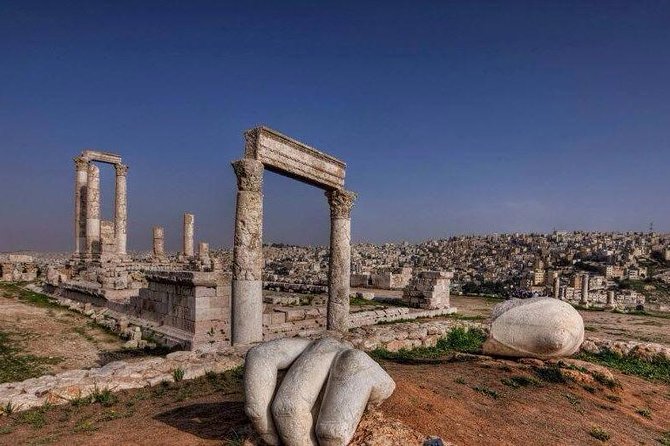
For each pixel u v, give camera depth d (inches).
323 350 221.6
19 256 1895.9
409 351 535.2
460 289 2869.1
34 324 820.6
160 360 419.2
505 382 377.1
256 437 216.4
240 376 384.5
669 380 474.6
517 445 250.2
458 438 239.9
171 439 234.4
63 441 242.5
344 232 599.2
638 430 321.4
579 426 302.5
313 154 553.6
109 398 332.5
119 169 1630.2
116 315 855.7
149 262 1651.1
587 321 962.1
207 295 648.4
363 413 218.8
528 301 474.6
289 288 1310.3
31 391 339.0
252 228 466.6
